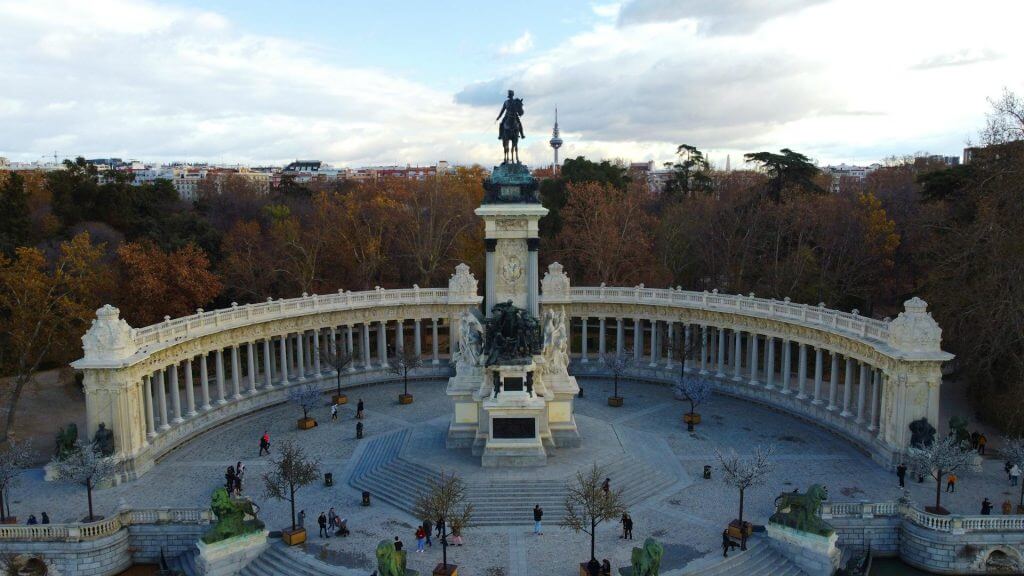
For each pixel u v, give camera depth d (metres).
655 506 54.28
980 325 66.19
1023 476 51.41
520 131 60.88
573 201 118.88
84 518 51.41
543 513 52.34
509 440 58.06
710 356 98.75
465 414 62.28
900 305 108.06
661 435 69.88
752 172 162.00
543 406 57.91
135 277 88.81
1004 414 65.94
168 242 107.31
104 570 49.41
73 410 79.12
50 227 110.94
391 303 90.81
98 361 58.72
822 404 73.00
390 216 121.56
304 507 54.81
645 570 40.53
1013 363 65.81
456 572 44.47
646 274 113.88
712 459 63.56
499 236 60.09
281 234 112.75
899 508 50.91
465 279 91.88
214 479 60.12
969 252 67.19
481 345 61.84
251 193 161.75
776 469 61.03
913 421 59.69
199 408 75.62
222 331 74.75
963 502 53.44
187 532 51.00
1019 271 62.97
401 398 81.12
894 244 101.19
